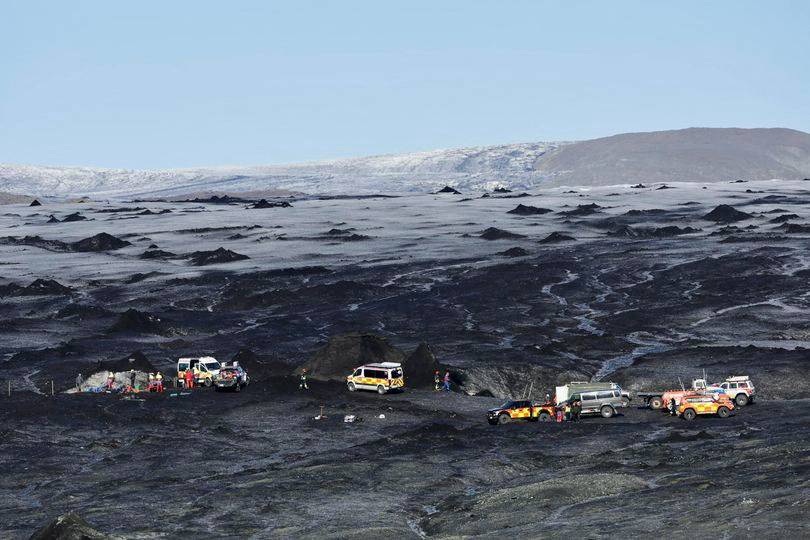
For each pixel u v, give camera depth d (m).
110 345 99.88
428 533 34.03
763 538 27.27
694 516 30.98
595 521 32.34
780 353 82.31
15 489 43.50
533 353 89.81
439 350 92.69
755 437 46.88
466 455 47.62
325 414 61.00
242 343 101.19
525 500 36.81
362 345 80.62
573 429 55.09
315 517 36.16
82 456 49.84
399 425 57.94
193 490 41.28
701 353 85.38
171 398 66.44
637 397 69.12
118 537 31.12
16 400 64.88
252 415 60.84
